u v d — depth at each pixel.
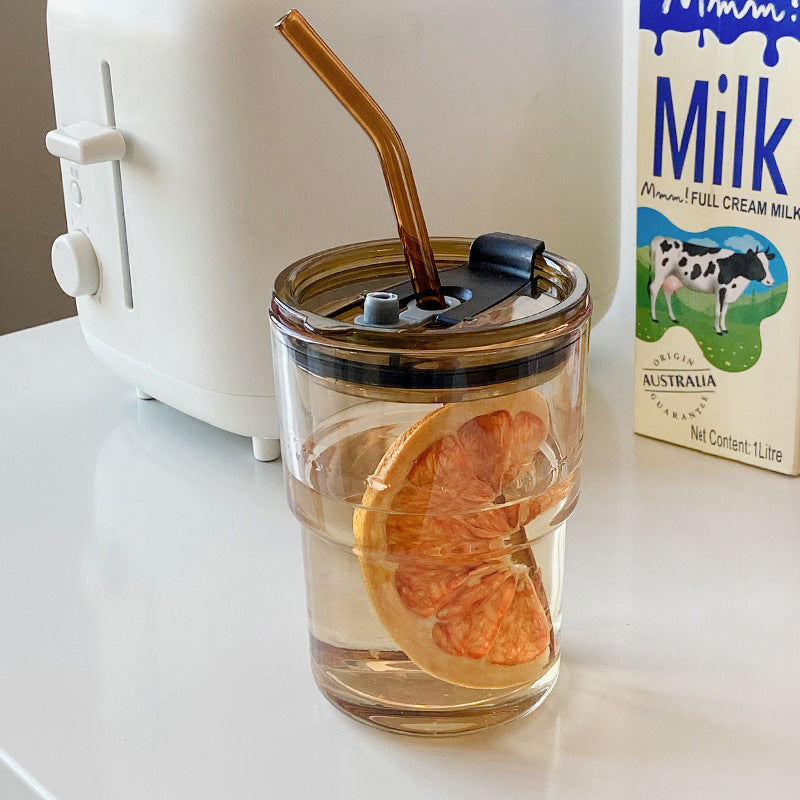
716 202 0.48
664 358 0.53
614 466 0.53
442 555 0.33
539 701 0.36
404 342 0.31
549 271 0.36
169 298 0.52
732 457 0.52
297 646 0.41
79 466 0.55
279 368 0.34
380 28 0.47
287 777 0.34
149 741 0.36
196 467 0.55
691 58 0.47
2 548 0.48
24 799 0.35
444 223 0.52
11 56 1.14
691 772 0.34
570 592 0.43
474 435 0.32
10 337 0.72
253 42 0.45
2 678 0.39
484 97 0.51
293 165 0.47
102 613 0.43
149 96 0.48
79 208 0.56
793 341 0.48
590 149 0.57
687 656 0.39
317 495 0.34
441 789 0.34
